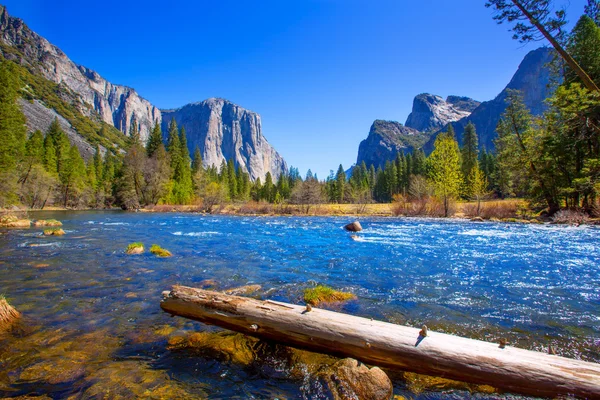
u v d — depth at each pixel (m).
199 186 49.72
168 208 46.50
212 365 3.66
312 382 3.33
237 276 8.10
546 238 15.90
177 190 56.47
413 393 3.19
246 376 3.46
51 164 52.88
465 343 3.39
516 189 31.69
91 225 21.69
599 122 15.40
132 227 20.97
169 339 4.30
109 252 11.02
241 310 4.17
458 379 3.28
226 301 4.29
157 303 5.83
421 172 77.38
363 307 5.80
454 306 5.88
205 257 10.68
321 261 10.23
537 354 3.21
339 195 83.19
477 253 11.77
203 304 4.38
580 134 16.89
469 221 27.89
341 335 3.67
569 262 10.07
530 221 25.38
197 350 4.00
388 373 3.54
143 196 51.50
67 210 44.75
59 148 57.34
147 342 4.21
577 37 22.75
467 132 61.34
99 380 3.28
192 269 8.77
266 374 3.50
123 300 5.98
